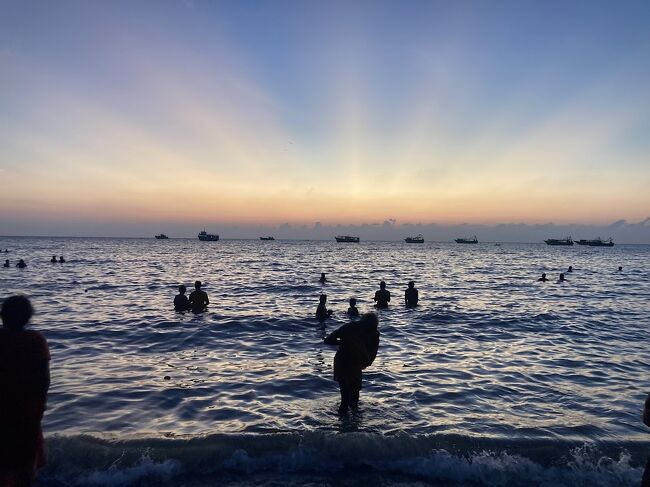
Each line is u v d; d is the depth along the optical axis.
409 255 82.94
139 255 66.25
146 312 15.84
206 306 16.27
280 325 13.77
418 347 11.20
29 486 3.50
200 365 9.16
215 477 4.66
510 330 13.72
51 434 5.58
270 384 7.88
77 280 27.39
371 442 5.21
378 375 8.55
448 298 21.70
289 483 4.57
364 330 6.59
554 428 6.03
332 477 4.71
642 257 90.00
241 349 10.72
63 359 9.46
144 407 6.64
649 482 3.74
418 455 5.08
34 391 3.47
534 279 33.94
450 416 6.45
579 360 10.01
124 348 10.59
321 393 7.43
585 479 4.79
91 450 4.90
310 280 30.22
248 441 5.21
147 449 4.98
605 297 23.11
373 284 28.28
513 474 4.84
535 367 9.35
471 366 9.36
